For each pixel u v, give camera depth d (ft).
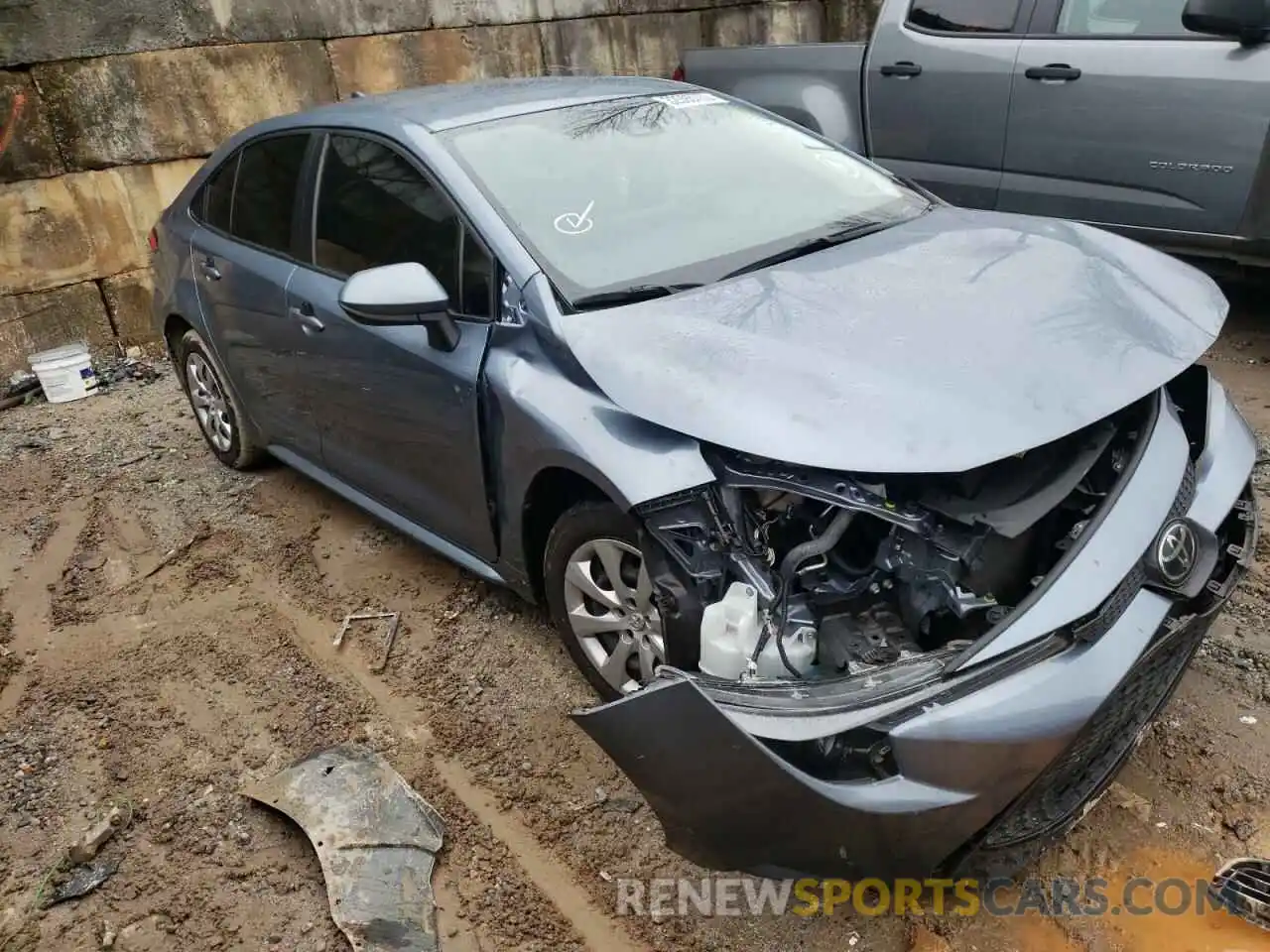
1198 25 15.43
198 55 21.94
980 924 7.70
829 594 7.67
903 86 19.34
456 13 25.54
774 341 8.26
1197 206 16.24
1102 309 8.57
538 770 9.57
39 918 8.50
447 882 8.47
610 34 28.66
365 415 11.64
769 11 32.12
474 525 10.59
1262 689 9.73
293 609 12.55
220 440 16.42
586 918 8.05
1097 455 7.79
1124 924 7.61
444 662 11.20
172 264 15.62
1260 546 11.93
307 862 8.85
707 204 10.78
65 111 20.74
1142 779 8.84
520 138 11.00
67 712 10.98
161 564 13.87
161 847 9.11
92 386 20.80
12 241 20.77
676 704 6.51
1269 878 7.70
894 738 6.54
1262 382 16.06
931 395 7.50
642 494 7.80
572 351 8.72
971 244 10.02
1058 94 17.25
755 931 7.81
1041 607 6.79
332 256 11.96
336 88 24.03
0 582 13.76
